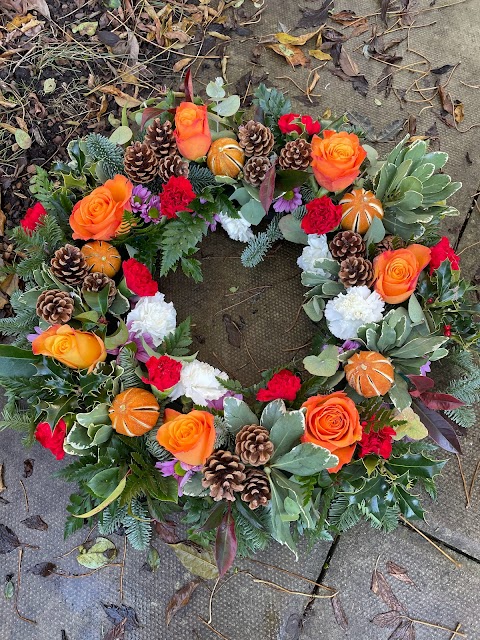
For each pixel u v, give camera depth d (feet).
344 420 2.23
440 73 3.32
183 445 2.19
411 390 2.47
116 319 2.63
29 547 2.72
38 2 3.47
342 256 2.50
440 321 2.51
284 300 2.85
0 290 3.06
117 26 3.46
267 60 3.34
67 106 3.36
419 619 2.60
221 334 2.82
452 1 3.44
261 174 2.52
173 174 2.54
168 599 2.62
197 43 3.40
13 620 2.66
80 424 2.34
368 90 3.28
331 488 2.38
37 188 2.71
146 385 2.51
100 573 2.67
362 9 3.42
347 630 2.60
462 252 2.99
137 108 3.34
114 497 2.20
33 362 2.42
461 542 2.66
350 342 2.53
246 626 2.60
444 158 2.62
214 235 2.92
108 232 2.45
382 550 2.67
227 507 2.34
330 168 2.43
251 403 2.50
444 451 2.75
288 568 2.65
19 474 2.80
